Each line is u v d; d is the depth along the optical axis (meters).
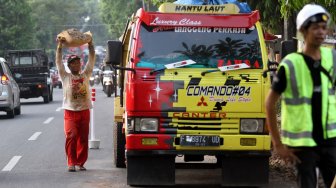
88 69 12.71
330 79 6.25
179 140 10.02
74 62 12.61
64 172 12.55
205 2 11.50
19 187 11.04
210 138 10.02
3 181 11.61
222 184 10.26
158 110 10.01
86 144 12.78
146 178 10.31
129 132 10.09
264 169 10.22
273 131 6.25
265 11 14.41
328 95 6.24
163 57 10.23
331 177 6.31
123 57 12.18
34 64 36.16
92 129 16.34
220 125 10.06
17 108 26.62
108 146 16.64
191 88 10.02
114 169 12.91
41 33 109.56
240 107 10.03
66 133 12.65
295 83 6.19
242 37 10.34
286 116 6.26
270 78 10.41
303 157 6.26
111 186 11.09
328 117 6.23
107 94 41.75
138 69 10.11
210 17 10.42
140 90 10.04
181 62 10.16
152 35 10.35
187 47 10.29
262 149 10.08
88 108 12.73
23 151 15.47
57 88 64.81
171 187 10.96
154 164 10.30
